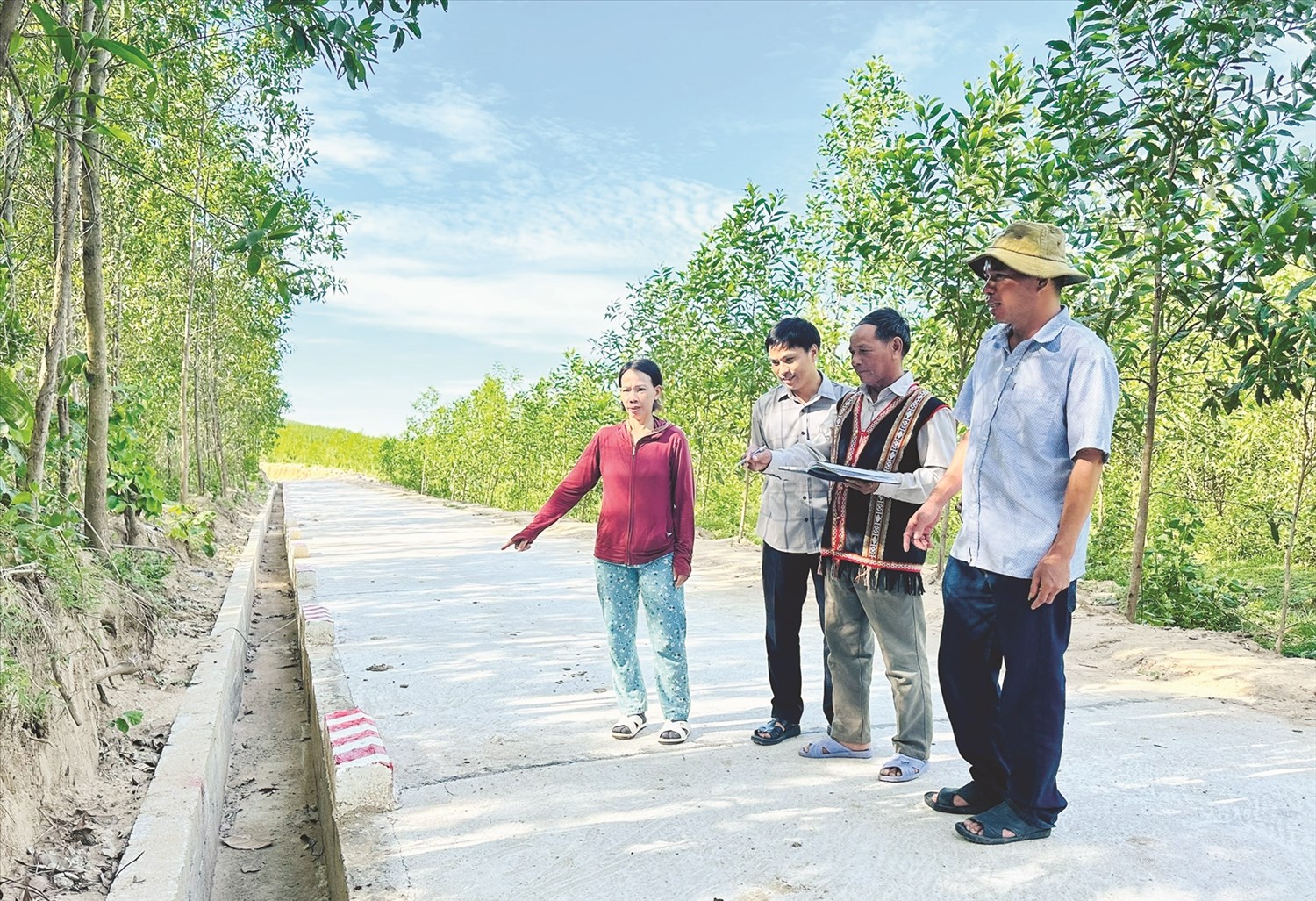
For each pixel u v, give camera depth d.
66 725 3.49
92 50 5.45
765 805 3.32
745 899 2.64
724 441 14.03
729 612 7.54
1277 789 3.41
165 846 2.96
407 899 2.66
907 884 2.70
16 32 3.17
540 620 7.14
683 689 4.14
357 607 7.73
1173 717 4.43
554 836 3.10
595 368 17.05
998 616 2.89
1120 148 6.57
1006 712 2.91
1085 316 6.75
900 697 3.58
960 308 7.66
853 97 10.15
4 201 4.62
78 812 3.28
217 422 19.27
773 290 11.20
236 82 11.99
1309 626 7.57
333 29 3.62
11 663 3.07
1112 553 11.03
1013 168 7.24
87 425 6.27
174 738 3.97
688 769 3.74
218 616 6.66
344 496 29.75
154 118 7.00
